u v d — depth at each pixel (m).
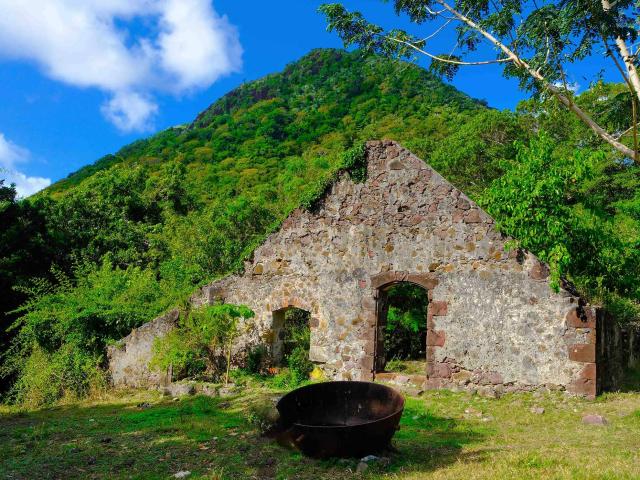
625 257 11.43
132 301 14.24
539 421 8.74
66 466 6.84
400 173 11.77
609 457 6.24
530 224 10.60
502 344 10.48
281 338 13.03
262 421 8.31
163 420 9.34
